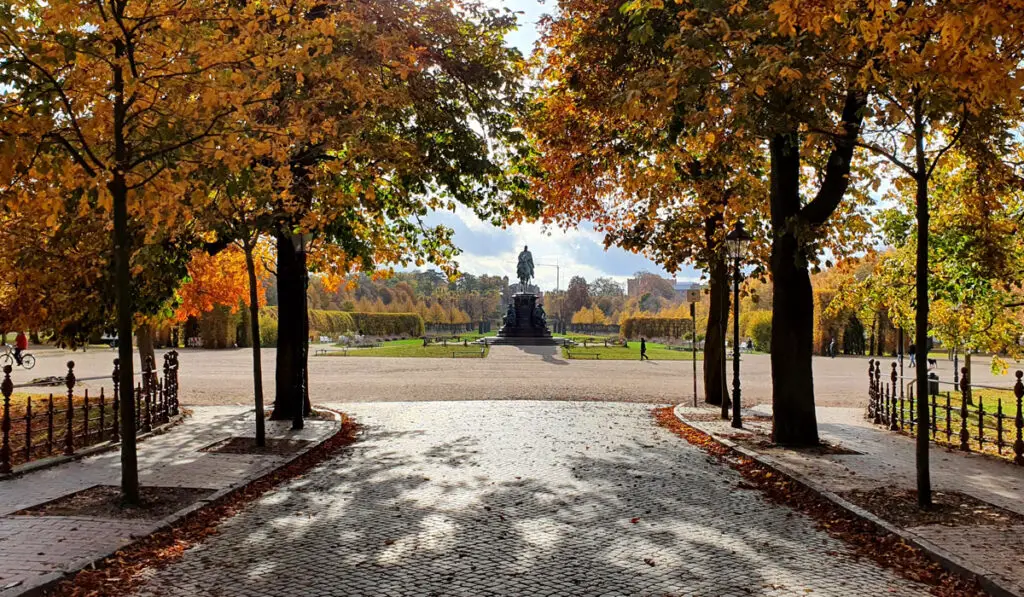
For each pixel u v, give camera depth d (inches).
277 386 603.8
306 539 260.8
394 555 240.5
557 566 229.8
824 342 2239.2
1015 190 438.3
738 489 354.6
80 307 512.4
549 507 306.8
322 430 532.7
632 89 330.0
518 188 650.8
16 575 212.7
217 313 2096.5
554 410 690.2
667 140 504.4
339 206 476.1
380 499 322.7
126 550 244.1
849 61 315.0
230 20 302.5
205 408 679.7
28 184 279.4
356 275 733.3
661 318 3228.3
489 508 304.2
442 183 571.5
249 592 207.5
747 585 214.7
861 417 657.6
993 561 229.1
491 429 553.6
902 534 259.6
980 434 459.2
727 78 318.7
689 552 246.7
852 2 265.1
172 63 293.3
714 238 693.9
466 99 567.5
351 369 1274.6
